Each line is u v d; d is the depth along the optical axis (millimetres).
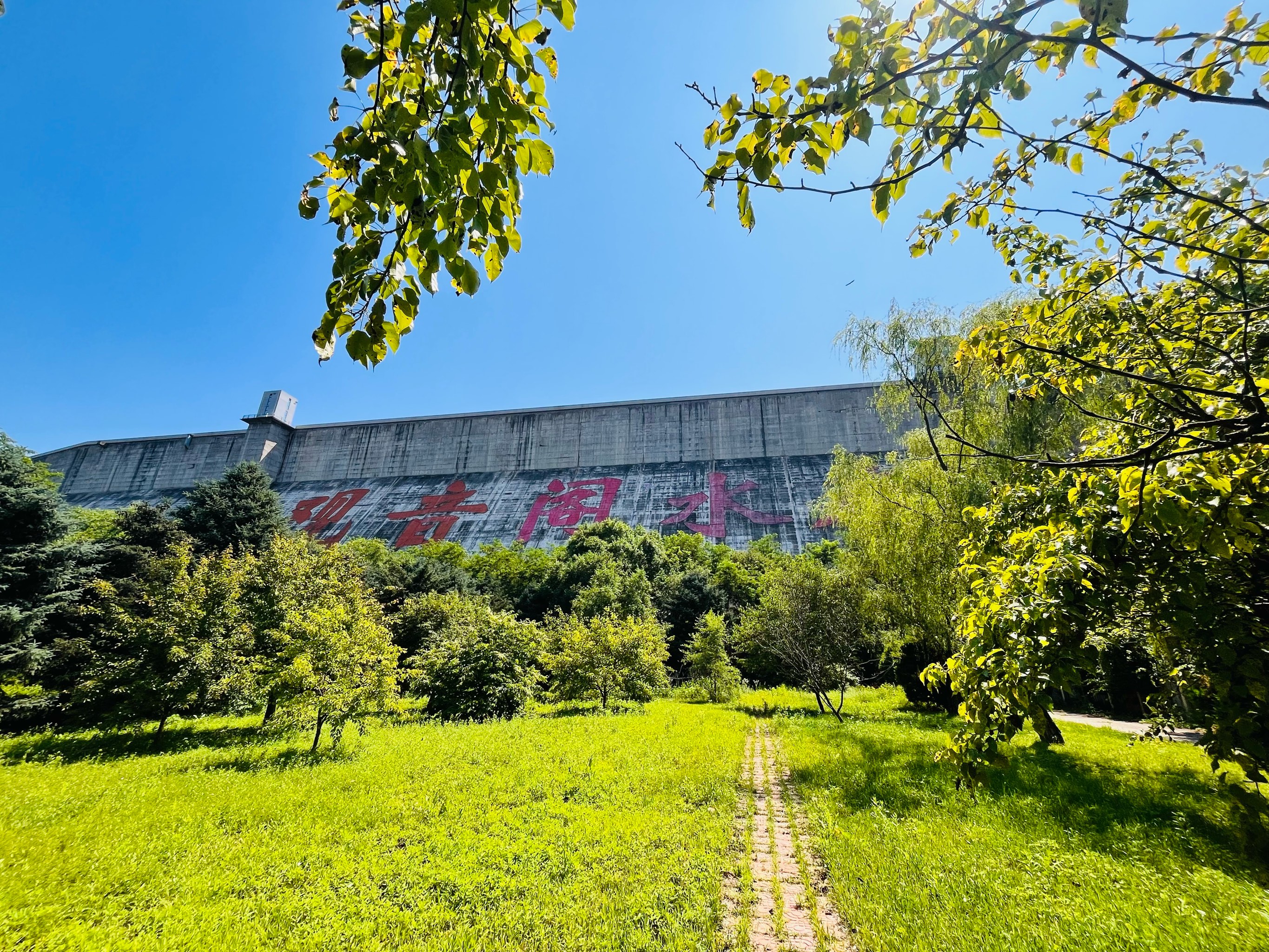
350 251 1646
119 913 4836
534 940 4359
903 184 1838
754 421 67000
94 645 15039
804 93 1753
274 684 11938
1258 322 2617
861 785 8734
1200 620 2383
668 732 14289
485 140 1529
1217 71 1809
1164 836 6402
